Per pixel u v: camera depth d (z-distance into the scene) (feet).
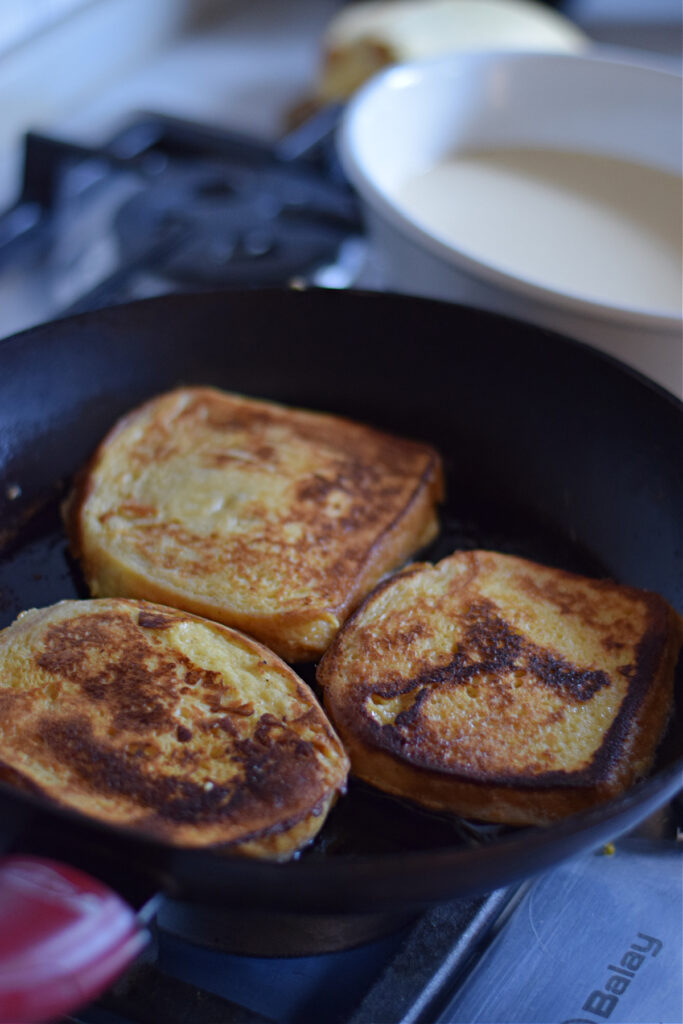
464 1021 1.87
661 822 2.01
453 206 2.51
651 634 2.02
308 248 2.76
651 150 2.60
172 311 2.26
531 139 2.65
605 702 1.97
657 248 2.45
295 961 1.89
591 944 1.93
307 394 2.35
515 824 1.91
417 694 1.97
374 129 2.48
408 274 2.38
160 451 2.24
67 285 2.75
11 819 1.71
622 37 4.07
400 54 3.12
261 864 1.69
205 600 2.06
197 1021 1.84
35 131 2.84
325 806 1.87
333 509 2.17
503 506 2.28
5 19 3.07
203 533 2.14
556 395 2.23
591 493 2.22
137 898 1.74
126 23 3.58
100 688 1.92
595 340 2.24
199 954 1.89
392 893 1.72
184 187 2.87
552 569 2.12
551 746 1.93
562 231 2.47
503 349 2.23
